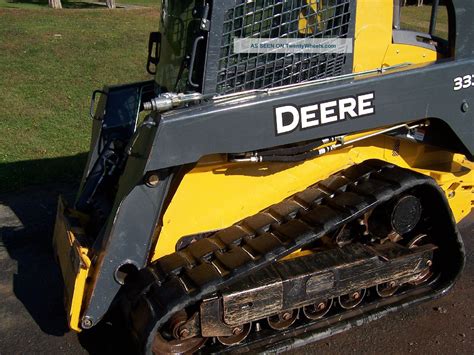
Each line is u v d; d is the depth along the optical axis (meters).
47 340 3.75
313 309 3.60
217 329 3.23
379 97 3.36
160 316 2.96
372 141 3.87
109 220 3.26
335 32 3.37
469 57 3.66
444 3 3.66
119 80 10.17
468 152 3.82
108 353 3.63
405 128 3.74
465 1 3.58
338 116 3.27
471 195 4.26
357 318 3.67
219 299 3.15
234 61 3.18
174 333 3.17
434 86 3.52
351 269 3.47
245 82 3.24
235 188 3.49
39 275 4.50
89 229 3.89
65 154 6.89
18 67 10.71
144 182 3.16
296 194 3.65
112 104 4.35
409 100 3.46
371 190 3.43
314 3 3.27
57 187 6.04
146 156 2.90
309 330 3.57
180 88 3.43
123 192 3.20
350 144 3.69
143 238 3.24
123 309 3.33
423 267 3.84
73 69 10.73
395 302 3.84
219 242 3.40
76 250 3.37
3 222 5.31
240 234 3.40
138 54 11.92
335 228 3.36
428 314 3.94
